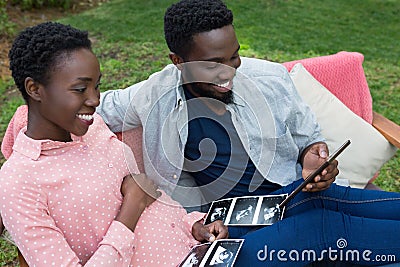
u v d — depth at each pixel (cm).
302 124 254
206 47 216
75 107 187
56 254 182
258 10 717
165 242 210
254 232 222
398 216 234
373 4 771
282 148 250
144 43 584
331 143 278
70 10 743
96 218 194
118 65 523
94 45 585
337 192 238
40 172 188
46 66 183
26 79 185
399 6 766
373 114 308
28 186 184
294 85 263
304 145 256
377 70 545
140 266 204
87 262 184
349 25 689
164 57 544
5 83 509
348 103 302
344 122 281
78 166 196
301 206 235
